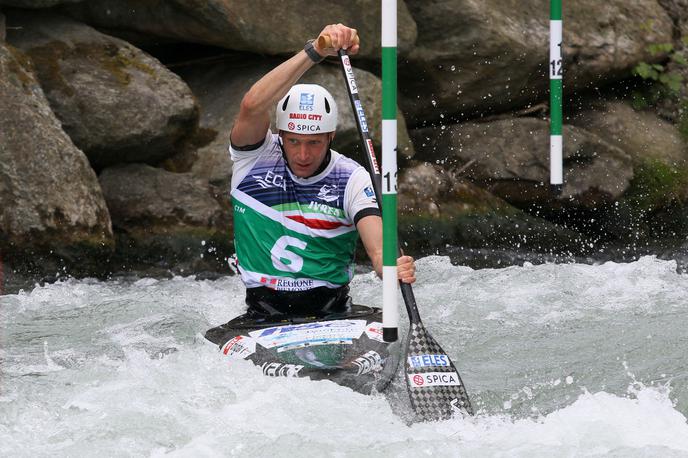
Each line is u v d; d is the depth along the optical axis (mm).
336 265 17375
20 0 26875
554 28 24016
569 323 20312
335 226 17219
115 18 29156
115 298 22984
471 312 21297
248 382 14773
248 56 31203
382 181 15414
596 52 35625
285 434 12836
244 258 17484
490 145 33594
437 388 14531
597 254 32875
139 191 27219
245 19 28984
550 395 15711
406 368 14766
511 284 24047
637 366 17141
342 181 17156
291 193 17188
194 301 22812
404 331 19406
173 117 27672
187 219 27219
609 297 22609
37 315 21297
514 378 16641
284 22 29656
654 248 33562
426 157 33625
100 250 25672
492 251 31078
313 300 17297
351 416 13680
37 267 24797
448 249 30797
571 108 36875
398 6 31875
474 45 32938
